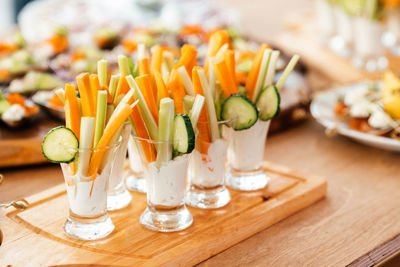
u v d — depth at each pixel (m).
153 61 0.95
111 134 0.86
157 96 0.92
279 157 1.14
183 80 0.91
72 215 0.90
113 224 0.93
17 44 1.73
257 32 2.33
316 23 2.09
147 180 0.91
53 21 2.04
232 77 0.96
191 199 0.97
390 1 1.46
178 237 0.91
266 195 1.00
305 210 1.00
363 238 0.94
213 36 0.98
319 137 1.21
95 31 1.89
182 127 0.87
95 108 0.88
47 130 1.16
